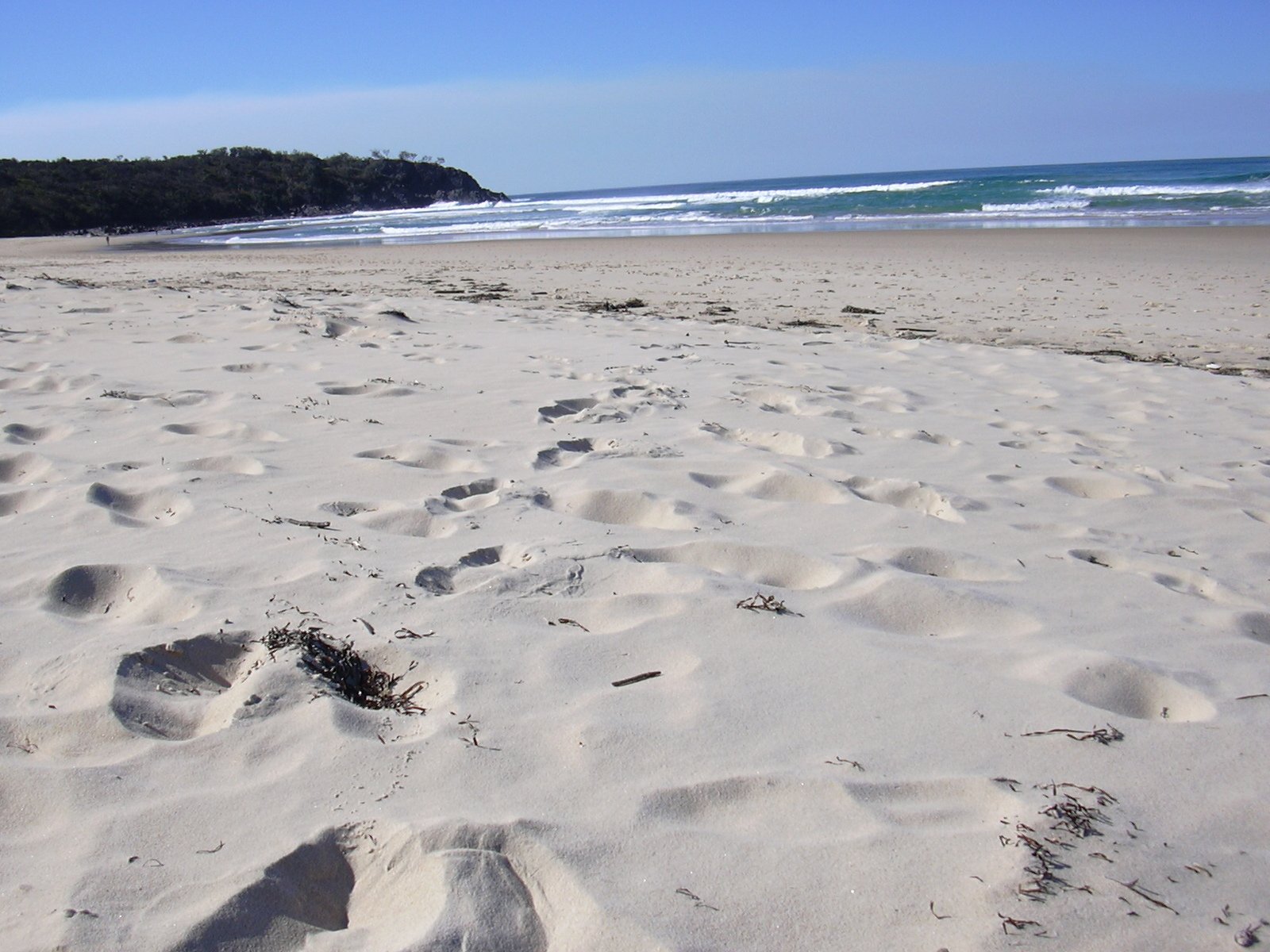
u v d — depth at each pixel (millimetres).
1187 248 18797
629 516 3664
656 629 2666
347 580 2914
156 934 1600
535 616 2752
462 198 111125
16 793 1974
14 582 2920
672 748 2113
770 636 2635
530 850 1772
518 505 3652
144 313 8648
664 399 5516
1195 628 2783
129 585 2939
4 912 1649
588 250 24938
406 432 4738
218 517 3475
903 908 1648
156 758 2086
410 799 1933
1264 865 1772
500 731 2166
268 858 1768
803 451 4609
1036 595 2982
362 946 1617
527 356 6938
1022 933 1595
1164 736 2174
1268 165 87250
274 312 8523
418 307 10211
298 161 100812
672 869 1737
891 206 40656
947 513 3762
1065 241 21156
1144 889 1696
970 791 1963
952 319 10555
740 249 22891
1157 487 4125
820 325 10094
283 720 2213
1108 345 8805
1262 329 9680
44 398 5355
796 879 1714
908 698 2336
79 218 69250
